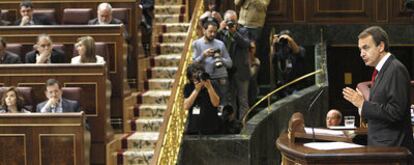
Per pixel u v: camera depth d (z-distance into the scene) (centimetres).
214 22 1366
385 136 641
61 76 1182
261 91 1806
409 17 1938
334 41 1952
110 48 1312
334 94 2014
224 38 1450
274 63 1689
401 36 1931
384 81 640
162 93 1427
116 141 1239
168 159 1137
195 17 1617
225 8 1925
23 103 1113
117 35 1312
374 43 650
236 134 1265
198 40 1373
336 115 1132
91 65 1177
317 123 1638
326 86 1662
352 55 2011
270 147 1445
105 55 1285
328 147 621
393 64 641
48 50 1252
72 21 1472
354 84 2012
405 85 634
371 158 578
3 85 1188
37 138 1031
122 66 1312
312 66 1950
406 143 643
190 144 1235
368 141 659
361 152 585
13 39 1356
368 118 640
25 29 1353
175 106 1216
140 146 1253
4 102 1102
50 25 1395
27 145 1034
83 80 1180
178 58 1552
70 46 1336
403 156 577
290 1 1952
